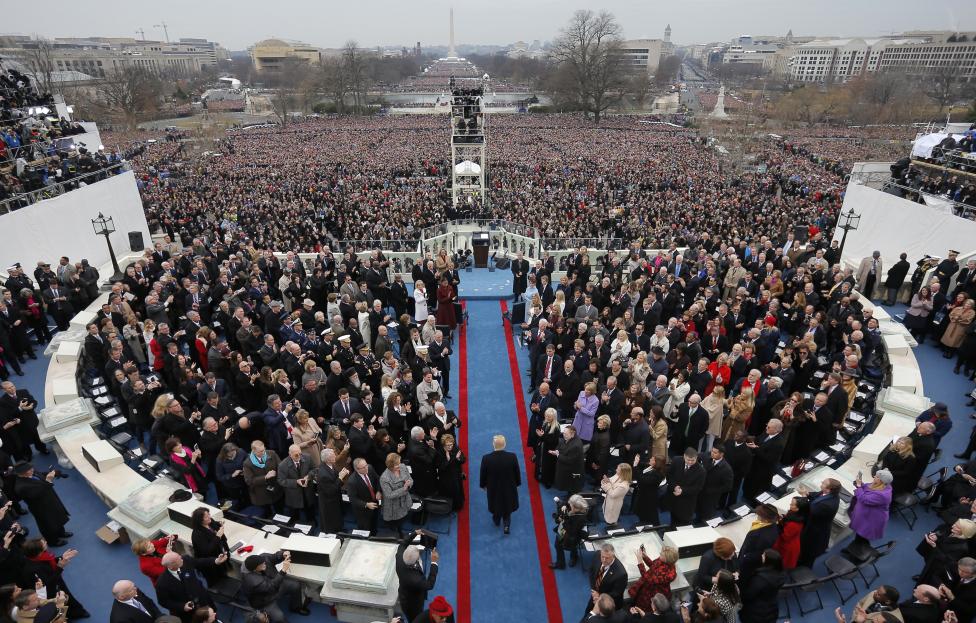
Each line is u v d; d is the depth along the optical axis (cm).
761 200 3506
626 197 3641
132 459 948
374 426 968
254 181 4291
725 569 624
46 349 1316
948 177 2094
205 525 689
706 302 1350
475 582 790
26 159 2000
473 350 1476
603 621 566
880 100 8706
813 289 1365
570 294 1411
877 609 581
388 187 4056
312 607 743
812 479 867
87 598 735
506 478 827
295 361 1090
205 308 1365
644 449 877
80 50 15350
